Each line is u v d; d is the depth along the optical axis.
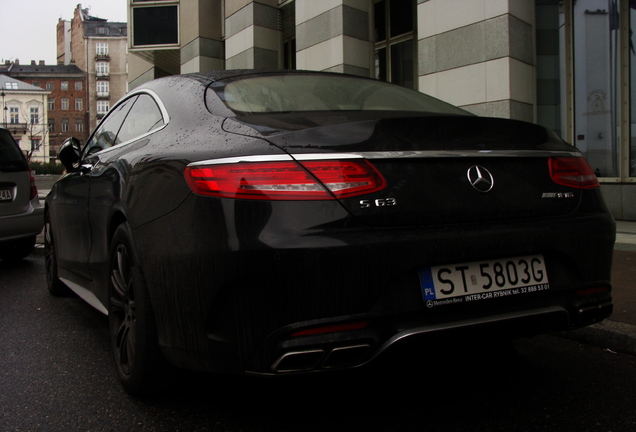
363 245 1.81
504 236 2.02
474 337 2.03
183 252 1.96
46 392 2.56
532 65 8.58
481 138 2.13
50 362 3.00
